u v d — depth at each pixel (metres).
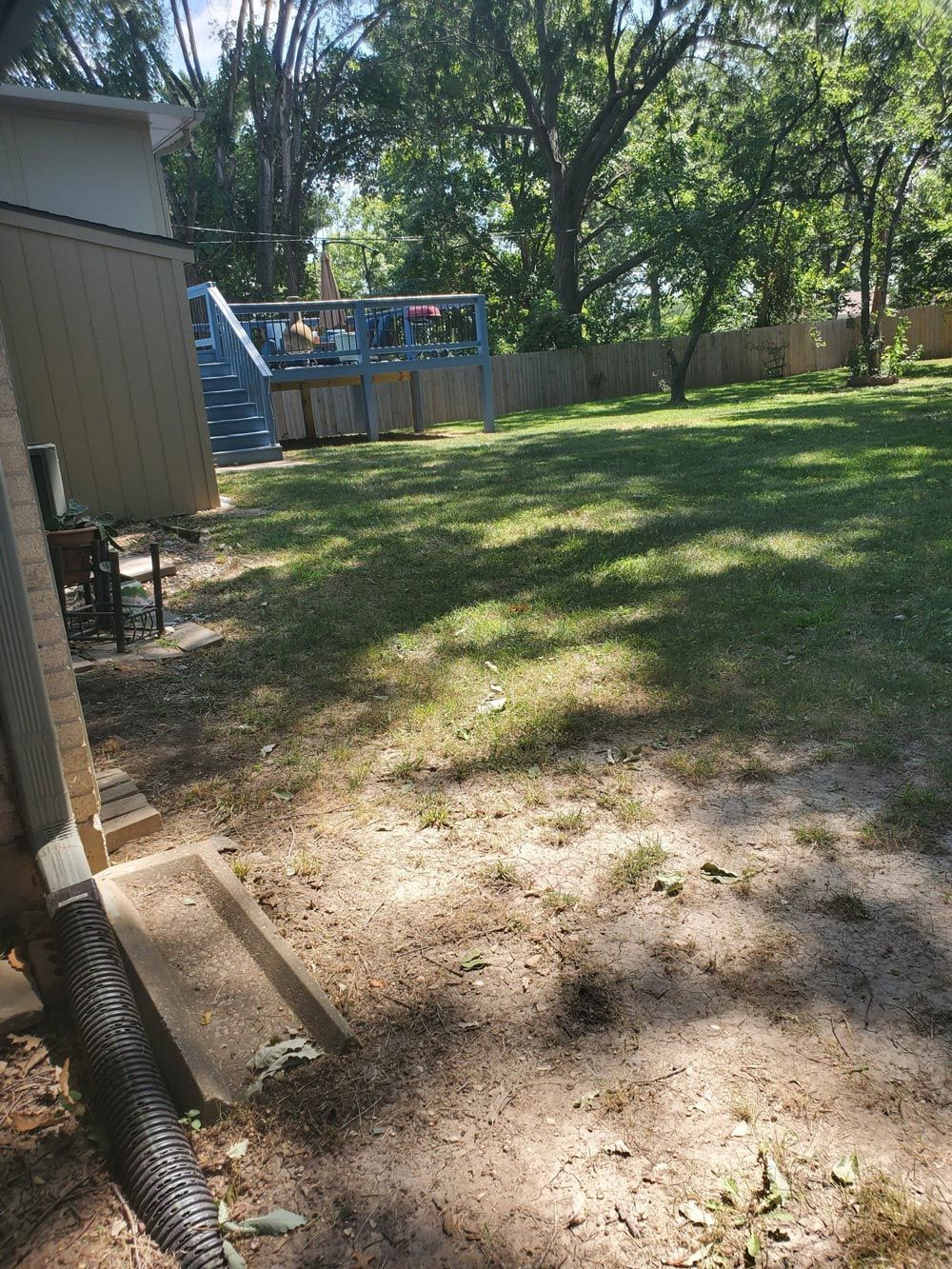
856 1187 1.60
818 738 3.32
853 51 20.84
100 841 2.60
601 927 2.36
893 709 3.47
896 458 9.23
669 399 23.59
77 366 7.86
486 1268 1.50
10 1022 2.05
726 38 23.44
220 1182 1.69
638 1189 1.62
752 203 20.52
